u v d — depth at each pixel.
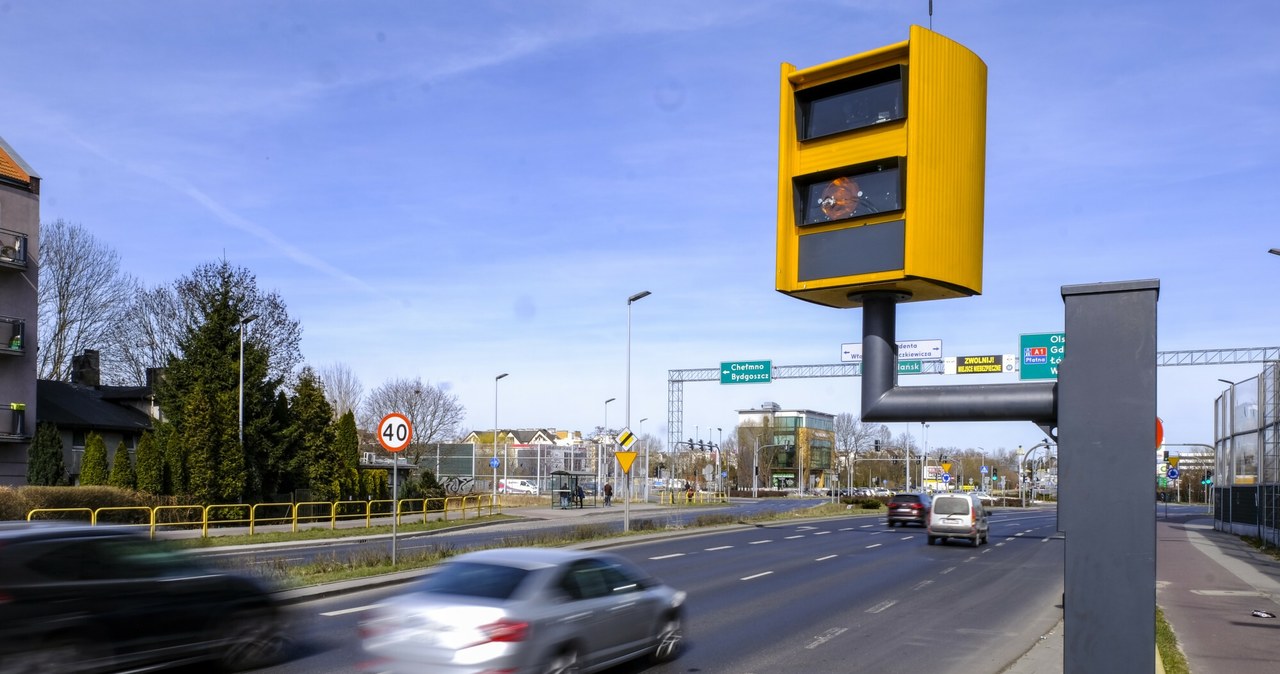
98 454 35.84
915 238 5.32
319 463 41.66
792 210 5.88
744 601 16.41
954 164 5.61
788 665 10.92
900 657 11.47
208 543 25.95
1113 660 3.66
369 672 9.06
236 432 37.62
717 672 10.49
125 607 8.91
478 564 9.45
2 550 8.15
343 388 80.38
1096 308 3.83
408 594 9.14
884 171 5.50
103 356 58.41
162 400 40.94
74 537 8.77
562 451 105.00
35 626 8.17
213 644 9.79
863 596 17.28
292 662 10.56
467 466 70.94
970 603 16.58
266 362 41.44
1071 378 3.84
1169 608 15.38
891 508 43.50
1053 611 15.61
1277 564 24.30
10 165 37.69
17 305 37.44
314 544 27.92
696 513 53.25
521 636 8.49
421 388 76.19
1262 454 32.12
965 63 5.73
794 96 5.91
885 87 5.58
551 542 26.80
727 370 52.91
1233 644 11.91
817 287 5.69
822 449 129.12
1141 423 3.70
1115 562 3.70
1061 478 3.83
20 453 37.47
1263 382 32.12
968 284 5.64
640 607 10.47
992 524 50.75
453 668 8.45
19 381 37.34
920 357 43.59
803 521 48.03
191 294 55.66
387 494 45.84
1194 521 53.28
